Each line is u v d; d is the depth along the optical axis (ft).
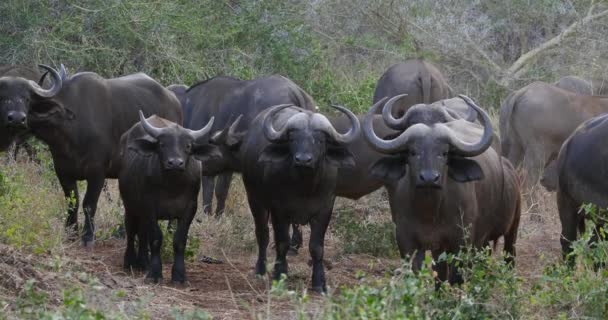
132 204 78.89
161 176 76.07
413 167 65.62
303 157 73.26
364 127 68.28
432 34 172.65
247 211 108.27
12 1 131.34
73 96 93.91
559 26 180.24
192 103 108.27
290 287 78.02
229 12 148.87
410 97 120.47
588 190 75.51
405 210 68.13
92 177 93.50
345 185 88.53
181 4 141.79
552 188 108.37
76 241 86.43
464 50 172.14
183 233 77.97
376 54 171.01
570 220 78.33
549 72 169.48
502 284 62.13
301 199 76.84
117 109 96.94
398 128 80.23
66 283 66.39
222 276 81.35
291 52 146.51
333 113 130.11
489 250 68.44
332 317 52.95
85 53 133.49
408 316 54.08
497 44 185.88
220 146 90.68
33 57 132.16
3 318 56.80
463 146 66.23
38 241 76.18
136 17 133.59
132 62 138.51
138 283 75.61
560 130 109.40
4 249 68.59
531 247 94.84
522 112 110.73
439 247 68.85
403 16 173.58
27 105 90.33
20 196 81.41
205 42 141.69
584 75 164.66
